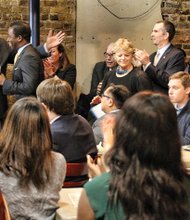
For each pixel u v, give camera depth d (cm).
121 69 403
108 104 325
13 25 426
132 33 584
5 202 192
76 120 272
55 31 563
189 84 341
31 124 202
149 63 393
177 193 130
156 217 128
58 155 216
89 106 534
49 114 270
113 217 134
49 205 209
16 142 202
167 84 393
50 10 558
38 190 205
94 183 138
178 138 132
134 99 133
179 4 585
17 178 202
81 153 266
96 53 580
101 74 531
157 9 584
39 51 470
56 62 512
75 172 262
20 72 418
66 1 563
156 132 129
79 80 580
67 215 203
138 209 129
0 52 446
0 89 434
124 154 131
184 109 341
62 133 263
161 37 421
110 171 134
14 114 204
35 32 530
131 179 129
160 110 130
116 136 134
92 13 573
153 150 129
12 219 204
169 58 417
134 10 580
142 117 130
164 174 129
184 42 591
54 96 266
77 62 578
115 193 131
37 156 203
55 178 211
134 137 130
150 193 128
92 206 137
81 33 574
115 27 580
